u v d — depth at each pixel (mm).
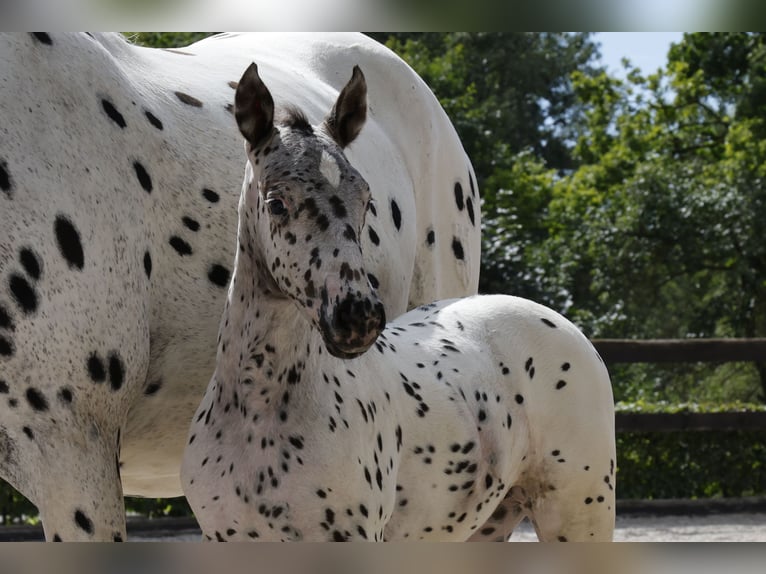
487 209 22312
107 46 3766
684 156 23000
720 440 10656
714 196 20000
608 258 20406
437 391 3680
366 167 4500
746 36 22438
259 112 3053
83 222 3326
